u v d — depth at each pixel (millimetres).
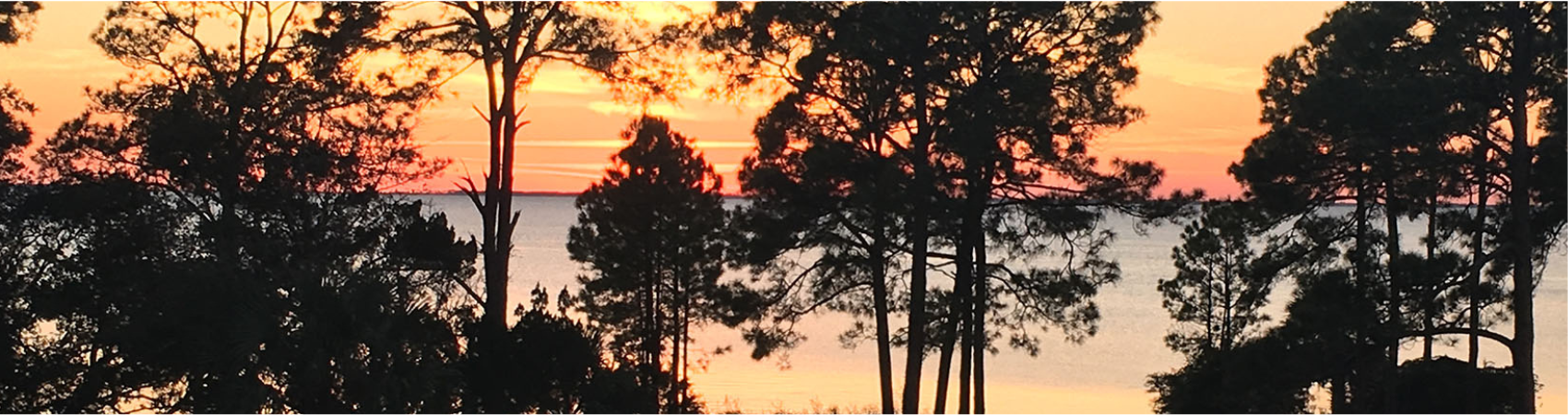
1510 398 25469
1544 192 24625
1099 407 48438
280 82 26953
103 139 26531
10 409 25297
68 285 25844
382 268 25766
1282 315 70688
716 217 41844
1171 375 33156
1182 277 44469
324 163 26016
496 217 29562
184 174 26031
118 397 25797
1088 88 28891
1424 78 24906
